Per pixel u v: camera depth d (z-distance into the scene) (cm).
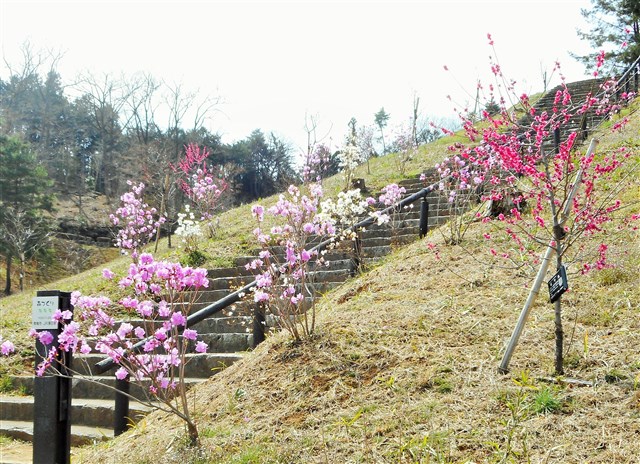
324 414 392
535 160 449
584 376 367
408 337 463
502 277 559
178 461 380
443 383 388
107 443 483
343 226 844
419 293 564
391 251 848
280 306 510
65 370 437
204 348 401
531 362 394
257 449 365
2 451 571
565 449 300
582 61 2973
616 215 624
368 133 2045
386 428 352
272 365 479
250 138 5956
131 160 4684
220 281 920
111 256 3862
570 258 557
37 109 5703
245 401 444
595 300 470
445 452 315
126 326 404
